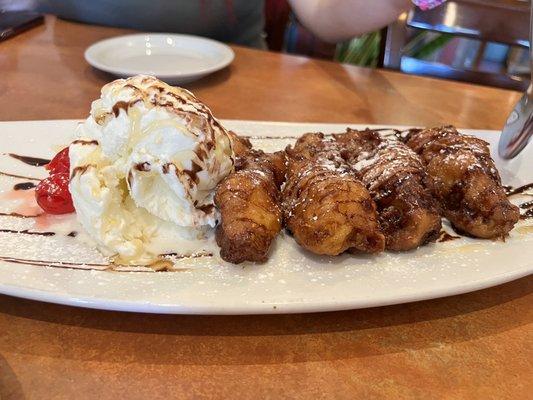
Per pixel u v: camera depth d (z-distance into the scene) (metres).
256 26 0.55
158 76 0.34
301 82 0.39
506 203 0.22
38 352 0.16
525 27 0.42
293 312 0.17
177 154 0.20
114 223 0.20
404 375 0.16
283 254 0.20
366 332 0.18
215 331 0.17
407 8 0.42
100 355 0.16
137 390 0.15
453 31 0.44
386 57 0.46
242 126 0.30
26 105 0.32
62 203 0.21
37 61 0.39
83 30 0.46
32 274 0.18
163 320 0.18
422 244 0.21
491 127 0.34
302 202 0.21
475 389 0.16
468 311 0.19
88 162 0.20
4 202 0.22
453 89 0.40
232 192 0.20
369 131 0.27
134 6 0.49
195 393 0.15
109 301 0.17
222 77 0.39
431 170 0.24
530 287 0.20
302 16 0.48
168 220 0.20
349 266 0.20
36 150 0.26
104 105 0.21
